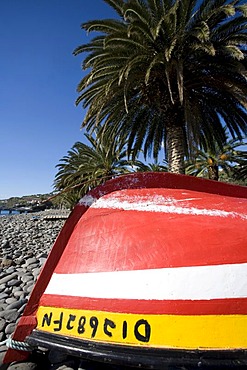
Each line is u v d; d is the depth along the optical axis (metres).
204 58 9.10
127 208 2.02
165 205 1.95
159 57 8.48
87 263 1.88
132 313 1.60
